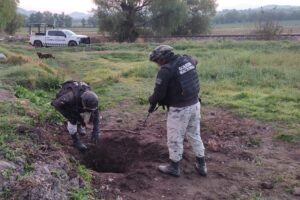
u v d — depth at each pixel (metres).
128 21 45.50
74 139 6.94
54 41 37.53
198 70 15.27
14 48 29.28
